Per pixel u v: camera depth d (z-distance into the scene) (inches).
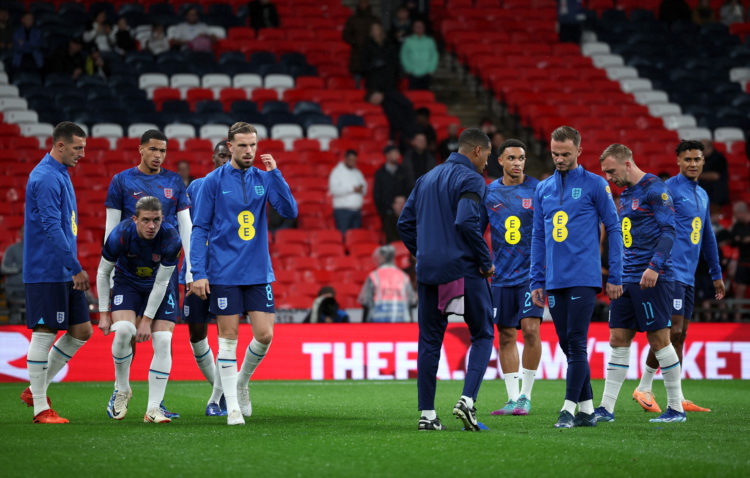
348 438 778.2
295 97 2630.4
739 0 3299.7
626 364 978.1
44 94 2440.9
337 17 2997.0
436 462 660.7
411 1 3002.0
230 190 895.7
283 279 2014.0
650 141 2640.3
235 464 653.3
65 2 2758.4
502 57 2913.4
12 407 1094.4
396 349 1622.8
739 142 2689.5
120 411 960.3
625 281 971.9
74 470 632.4
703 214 1109.7
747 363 1672.0
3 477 608.7
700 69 2974.9
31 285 935.0
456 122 2662.4
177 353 1569.9
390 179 2175.2
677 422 949.8
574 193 901.8
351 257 2091.5
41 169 934.4
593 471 628.7
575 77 2876.5
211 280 896.9
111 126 2362.2
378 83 2650.1
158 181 987.3
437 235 835.4
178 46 2701.8
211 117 2460.6
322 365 1603.1
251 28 2847.0
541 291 952.3
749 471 631.2
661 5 3166.8
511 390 1070.4
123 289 935.7
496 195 1097.4
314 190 2294.5
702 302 1897.1
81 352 1550.2
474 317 840.9
